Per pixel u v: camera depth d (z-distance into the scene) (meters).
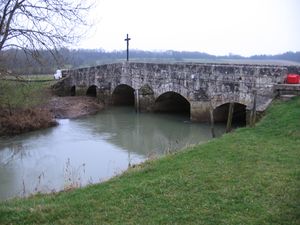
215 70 26.56
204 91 27.69
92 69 41.84
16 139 25.31
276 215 8.70
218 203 9.48
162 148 22.16
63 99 40.41
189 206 9.38
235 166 12.09
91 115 34.09
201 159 13.02
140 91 34.69
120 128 28.22
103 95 40.34
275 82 22.48
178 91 30.12
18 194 15.55
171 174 11.64
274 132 15.87
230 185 10.55
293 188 10.12
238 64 26.23
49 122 29.50
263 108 19.58
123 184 11.06
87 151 21.98
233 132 16.91
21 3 9.24
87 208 9.44
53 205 9.60
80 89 44.34
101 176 17.23
